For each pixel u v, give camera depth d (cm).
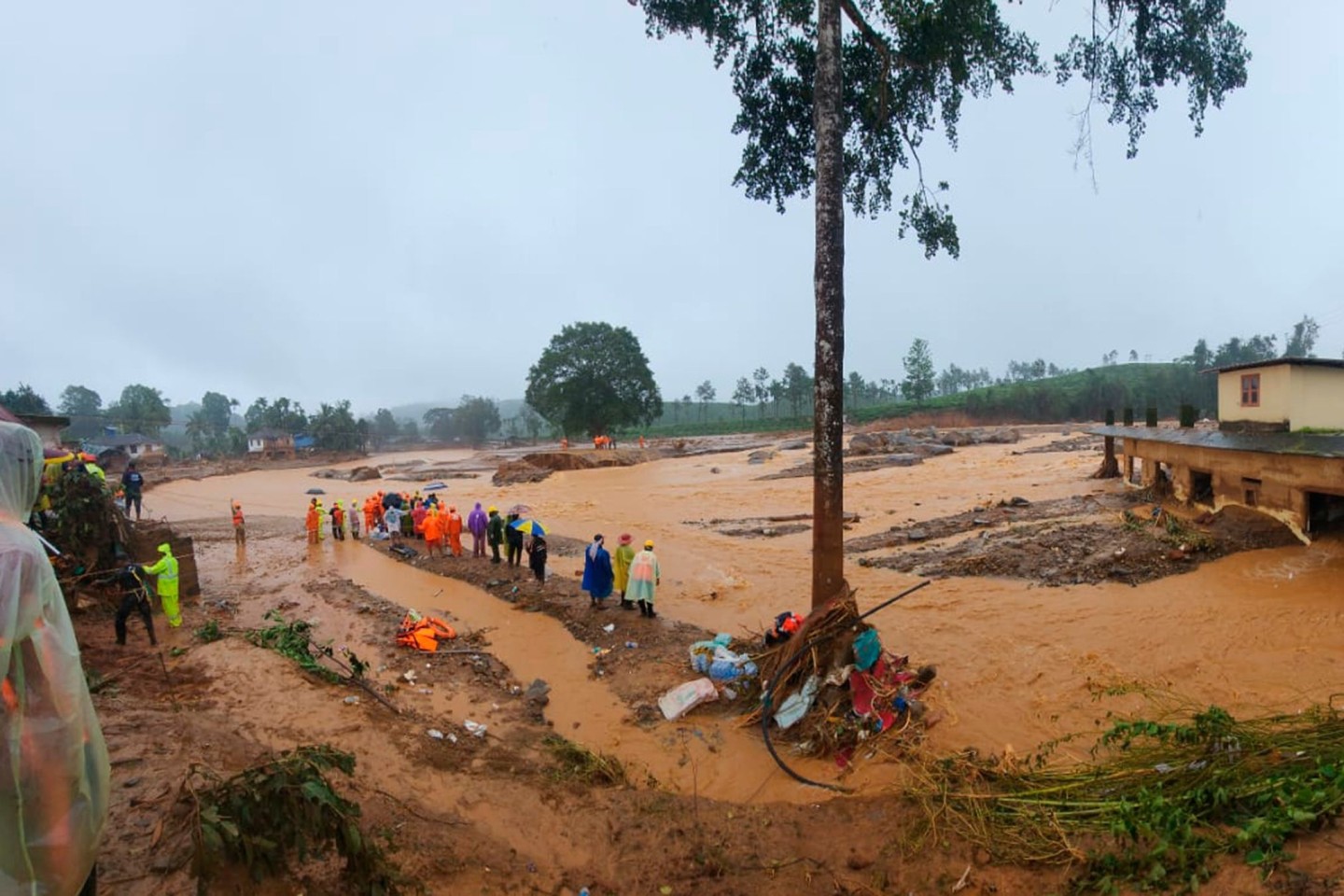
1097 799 530
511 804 636
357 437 8375
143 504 3631
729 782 727
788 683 868
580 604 1366
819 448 931
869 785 693
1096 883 434
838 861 538
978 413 8162
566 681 1023
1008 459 3516
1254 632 1032
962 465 3431
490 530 1767
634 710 913
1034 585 1334
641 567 1264
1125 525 1614
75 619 1182
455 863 511
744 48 1077
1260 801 442
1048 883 454
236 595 1550
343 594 1542
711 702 923
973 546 1631
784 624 982
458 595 1522
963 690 923
